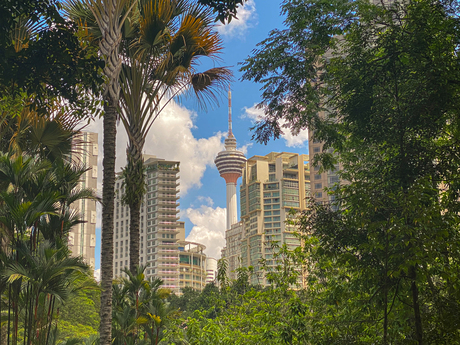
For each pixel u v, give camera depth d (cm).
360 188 1243
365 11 1463
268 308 1969
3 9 1220
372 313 1378
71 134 1889
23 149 1886
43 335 1523
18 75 1276
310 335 1689
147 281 1931
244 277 2397
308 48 1770
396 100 1346
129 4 1969
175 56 2128
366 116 1396
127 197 2030
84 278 1588
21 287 1606
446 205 1267
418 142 1277
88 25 2006
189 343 1998
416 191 1116
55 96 1436
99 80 1404
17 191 1617
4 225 1520
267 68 1811
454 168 1227
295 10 1731
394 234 1162
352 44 1524
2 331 1731
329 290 1711
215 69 2311
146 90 2159
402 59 1294
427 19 1323
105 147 1723
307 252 1952
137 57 2077
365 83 1411
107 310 1611
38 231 1656
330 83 1672
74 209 1756
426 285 1290
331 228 1288
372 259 1252
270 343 1834
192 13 2044
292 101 1825
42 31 1308
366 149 1719
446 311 1144
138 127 2077
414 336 1210
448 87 1228
